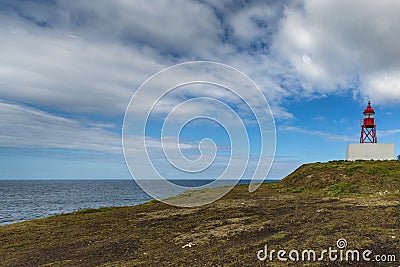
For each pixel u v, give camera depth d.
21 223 16.06
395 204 15.27
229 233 11.26
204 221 13.95
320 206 16.39
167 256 8.91
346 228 10.73
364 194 21.00
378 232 9.93
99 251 9.88
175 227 13.04
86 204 40.09
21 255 9.82
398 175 25.55
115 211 19.30
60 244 11.04
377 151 33.78
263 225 12.34
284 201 19.61
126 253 9.51
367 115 38.09
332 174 27.97
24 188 94.81
